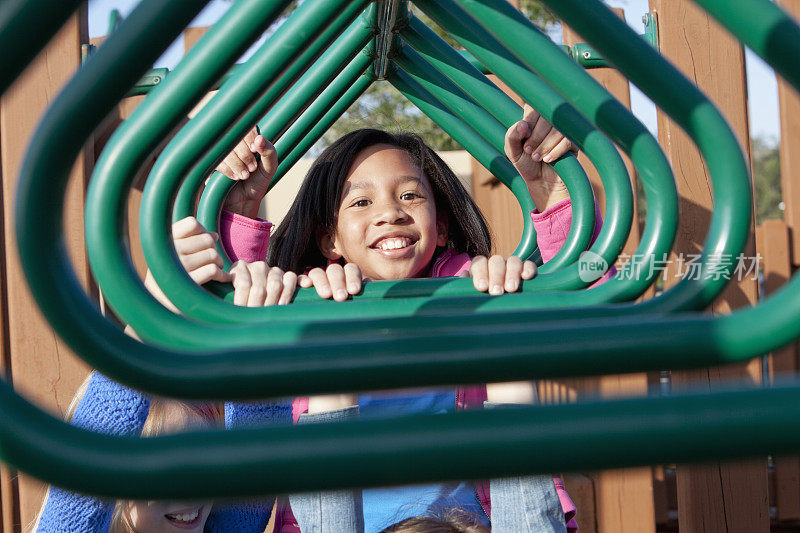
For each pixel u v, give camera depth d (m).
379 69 1.37
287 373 0.53
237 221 1.36
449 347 0.53
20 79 0.42
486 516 1.19
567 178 1.12
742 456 0.42
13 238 0.47
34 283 0.48
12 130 1.74
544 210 1.37
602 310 0.71
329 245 1.61
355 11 0.83
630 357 0.53
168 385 0.53
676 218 0.76
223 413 1.31
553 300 0.81
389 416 0.44
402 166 1.53
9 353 1.75
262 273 1.00
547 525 1.08
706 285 0.65
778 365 2.62
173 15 0.45
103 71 0.45
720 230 0.63
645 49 0.58
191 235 1.03
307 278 1.01
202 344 0.65
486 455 0.43
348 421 0.44
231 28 0.55
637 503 1.96
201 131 0.74
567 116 0.88
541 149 1.14
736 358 0.52
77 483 0.43
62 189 0.47
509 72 0.86
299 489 0.43
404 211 1.50
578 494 2.14
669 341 0.53
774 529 2.82
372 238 1.49
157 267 0.78
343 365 0.53
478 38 0.86
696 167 1.84
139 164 0.59
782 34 0.46
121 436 0.44
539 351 0.53
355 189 1.51
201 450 0.43
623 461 0.42
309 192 1.59
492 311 0.73
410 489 1.13
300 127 1.42
